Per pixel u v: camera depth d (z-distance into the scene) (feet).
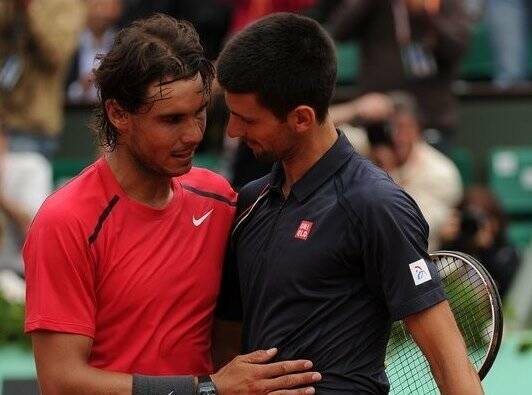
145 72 40.55
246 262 42.80
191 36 41.50
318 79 41.14
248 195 44.37
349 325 41.16
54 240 41.42
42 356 41.65
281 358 41.47
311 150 41.81
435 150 100.27
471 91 119.65
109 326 42.37
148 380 41.37
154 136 41.09
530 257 90.07
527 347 75.72
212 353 45.65
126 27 42.27
